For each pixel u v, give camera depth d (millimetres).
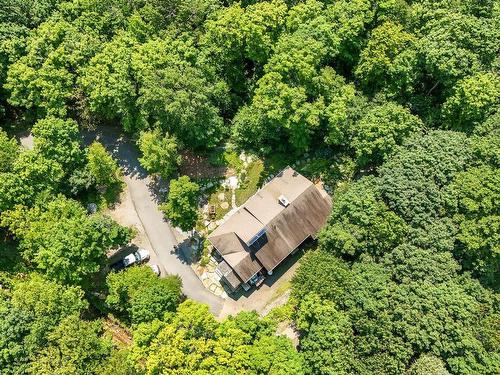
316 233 68062
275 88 65062
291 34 69688
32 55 69375
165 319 60250
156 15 71812
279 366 56156
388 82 70125
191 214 67062
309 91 66125
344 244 60750
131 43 70188
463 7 68938
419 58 67812
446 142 63281
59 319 60094
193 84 66812
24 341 57875
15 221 63781
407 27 71188
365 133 65000
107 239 65000
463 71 65938
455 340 54906
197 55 71812
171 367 55000
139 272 65125
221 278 69562
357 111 67500
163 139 67062
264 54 70500
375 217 60656
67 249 62031
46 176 67125
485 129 65375
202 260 70438
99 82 67938
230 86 74875
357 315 57156
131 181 74625
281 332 65875
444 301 56250
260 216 67625
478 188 59812
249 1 74938
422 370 53375
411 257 59156
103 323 66750
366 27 71938
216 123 71188
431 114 69250
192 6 71938
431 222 60500
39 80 69062
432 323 55156
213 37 71000
